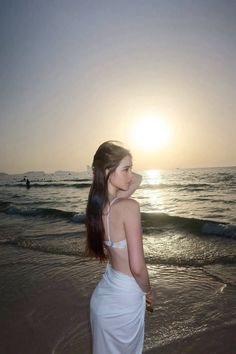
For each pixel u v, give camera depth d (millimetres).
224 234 7969
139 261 1638
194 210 15891
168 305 3883
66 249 6906
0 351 3051
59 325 3490
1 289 4715
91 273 5211
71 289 4539
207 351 2887
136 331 1793
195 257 5977
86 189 37656
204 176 65125
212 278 4762
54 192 34312
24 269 5645
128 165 1768
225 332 3172
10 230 10078
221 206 17516
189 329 3283
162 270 5297
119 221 1701
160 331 3273
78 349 3002
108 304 1762
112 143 1811
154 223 10141
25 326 3520
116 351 1784
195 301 3957
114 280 1773
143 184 41094
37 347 3084
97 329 1812
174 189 33125
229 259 5727
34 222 11812
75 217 11844
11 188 46469
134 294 1749
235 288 4309
